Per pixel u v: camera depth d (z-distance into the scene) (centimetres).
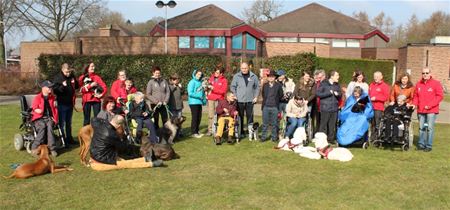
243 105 1093
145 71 2367
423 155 939
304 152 912
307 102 1074
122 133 819
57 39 4031
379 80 1038
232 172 780
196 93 1133
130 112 980
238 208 598
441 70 3362
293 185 703
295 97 1050
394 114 986
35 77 2558
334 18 4319
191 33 2955
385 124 987
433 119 977
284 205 611
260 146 1014
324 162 860
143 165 800
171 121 1031
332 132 1060
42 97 904
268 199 635
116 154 813
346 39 4125
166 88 1087
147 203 614
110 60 2372
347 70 2800
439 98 972
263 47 3291
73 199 631
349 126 1003
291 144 965
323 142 915
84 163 828
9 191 664
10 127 1258
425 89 976
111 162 793
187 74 2334
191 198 637
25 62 3416
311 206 608
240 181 723
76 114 1560
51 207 599
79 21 4166
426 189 691
